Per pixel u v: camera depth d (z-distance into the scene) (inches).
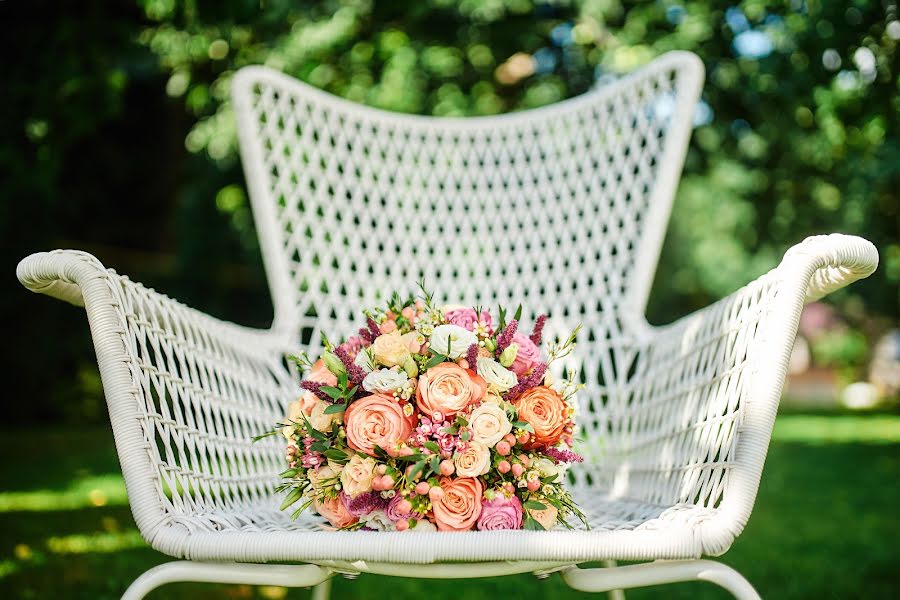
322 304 76.9
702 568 42.5
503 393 51.1
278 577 43.7
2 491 145.9
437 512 46.6
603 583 43.6
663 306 365.7
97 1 120.0
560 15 172.9
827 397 573.0
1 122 125.7
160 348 52.2
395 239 82.7
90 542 111.2
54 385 249.3
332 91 176.2
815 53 131.4
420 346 51.6
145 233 315.3
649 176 77.1
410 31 172.9
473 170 84.8
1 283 235.5
